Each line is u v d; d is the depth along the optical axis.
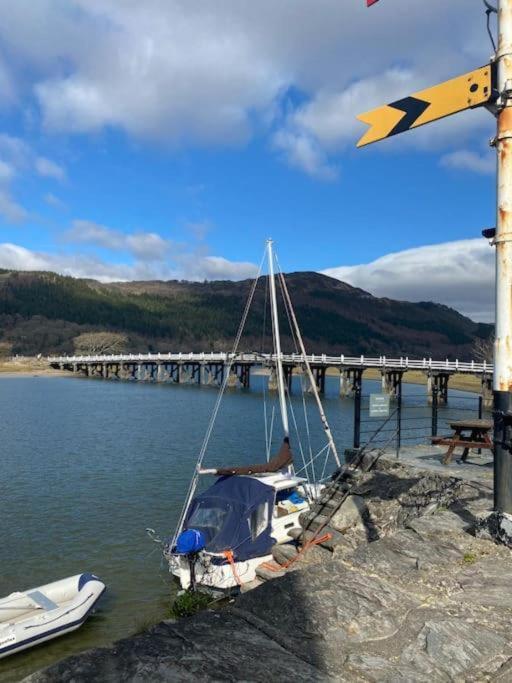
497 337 4.79
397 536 4.87
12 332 177.62
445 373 54.53
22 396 65.94
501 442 4.78
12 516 18.30
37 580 13.47
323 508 9.78
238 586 11.77
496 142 4.80
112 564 14.41
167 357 91.81
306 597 3.51
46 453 29.53
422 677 2.78
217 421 43.38
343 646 3.02
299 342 17.41
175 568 12.72
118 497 20.62
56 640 10.96
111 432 37.25
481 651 3.03
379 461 10.28
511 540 4.57
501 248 4.76
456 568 4.16
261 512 12.84
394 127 5.28
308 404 57.31
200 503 13.35
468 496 7.36
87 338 166.38
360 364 61.91
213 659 2.75
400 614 3.41
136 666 2.63
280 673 2.69
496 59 4.66
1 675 9.92
